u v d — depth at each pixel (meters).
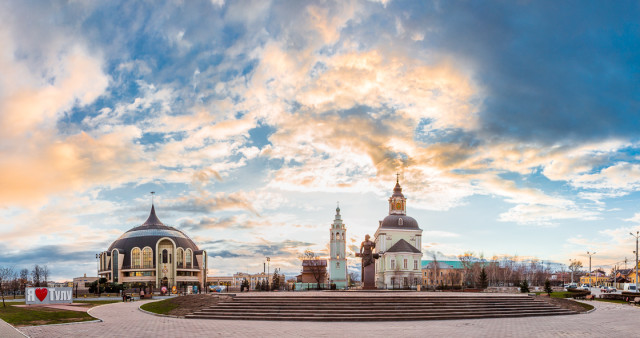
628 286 92.75
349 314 36.25
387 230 147.62
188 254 170.00
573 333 28.31
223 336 26.16
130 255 163.25
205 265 176.00
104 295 96.69
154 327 30.50
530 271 180.12
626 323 34.47
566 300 50.22
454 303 40.53
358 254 64.94
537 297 47.31
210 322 33.88
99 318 35.69
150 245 163.75
